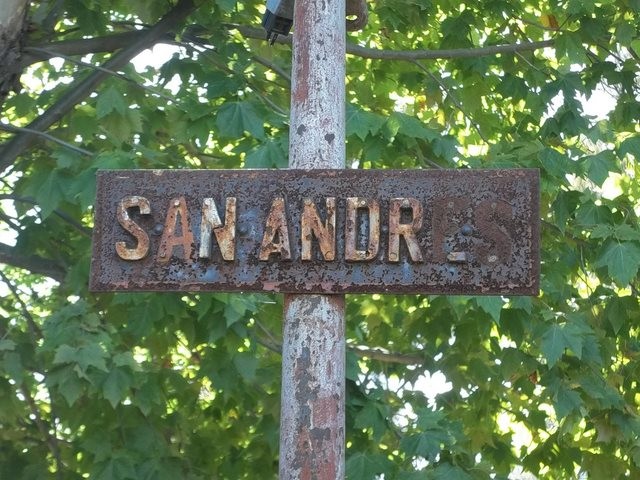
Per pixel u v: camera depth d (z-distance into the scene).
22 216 5.86
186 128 5.73
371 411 5.21
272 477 6.55
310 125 2.49
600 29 6.40
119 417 5.57
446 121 7.45
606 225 5.68
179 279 2.40
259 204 2.42
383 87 7.18
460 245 2.39
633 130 7.04
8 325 5.56
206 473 5.97
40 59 5.32
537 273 2.38
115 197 2.46
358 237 2.40
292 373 2.34
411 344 7.19
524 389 6.82
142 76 6.36
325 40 2.55
